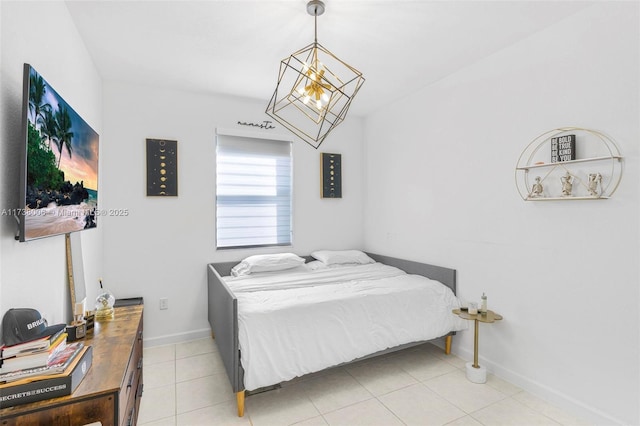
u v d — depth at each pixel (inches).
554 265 80.7
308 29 82.7
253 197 138.1
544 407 79.2
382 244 146.4
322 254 139.5
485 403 80.9
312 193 148.7
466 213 104.6
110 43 88.4
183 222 122.6
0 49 42.9
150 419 74.4
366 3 71.7
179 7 73.1
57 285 61.9
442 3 72.0
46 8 59.8
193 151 124.4
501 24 80.5
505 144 92.3
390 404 80.6
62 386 39.9
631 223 67.2
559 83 79.4
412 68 105.6
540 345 83.7
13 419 37.0
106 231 111.3
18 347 40.0
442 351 111.9
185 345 117.6
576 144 76.0
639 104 65.9
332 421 74.0
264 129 137.7
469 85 103.3
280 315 79.4
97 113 104.6
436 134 116.1
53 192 54.3
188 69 105.3
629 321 67.6
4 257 43.3
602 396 71.6
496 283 95.0
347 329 86.4
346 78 113.7
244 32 83.8
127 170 114.3
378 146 148.6
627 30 67.5
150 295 117.5
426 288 102.7
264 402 81.4
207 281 126.3
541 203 83.6
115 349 55.1
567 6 73.5
